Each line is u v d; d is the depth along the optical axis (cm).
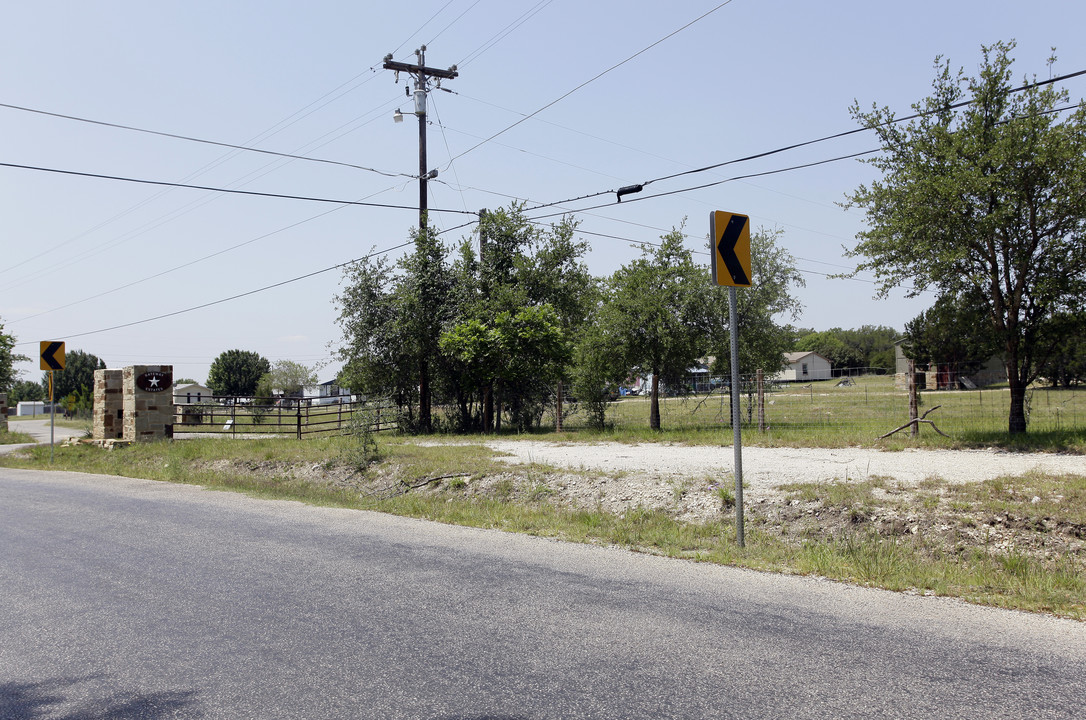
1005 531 780
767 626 470
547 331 2267
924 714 338
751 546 727
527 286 2531
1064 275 1324
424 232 2575
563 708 350
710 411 3089
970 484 915
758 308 2692
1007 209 1255
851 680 379
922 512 837
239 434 3038
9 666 421
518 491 1175
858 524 850
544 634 461
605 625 477
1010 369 1418
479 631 469
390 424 2702
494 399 2631
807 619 485
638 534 796
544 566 648
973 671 390
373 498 1135
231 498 1133
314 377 7550
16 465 1894
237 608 529
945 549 765
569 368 2309
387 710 351
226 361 8956
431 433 2538
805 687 371
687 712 343
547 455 1512
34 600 558
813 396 3928
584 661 412
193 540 785
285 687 383
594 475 1171
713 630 464
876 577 591
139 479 1480
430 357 2584
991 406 2391
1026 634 452
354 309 2648
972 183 1262
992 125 1348
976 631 458
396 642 451
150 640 462
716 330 2094
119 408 2197
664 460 1346
